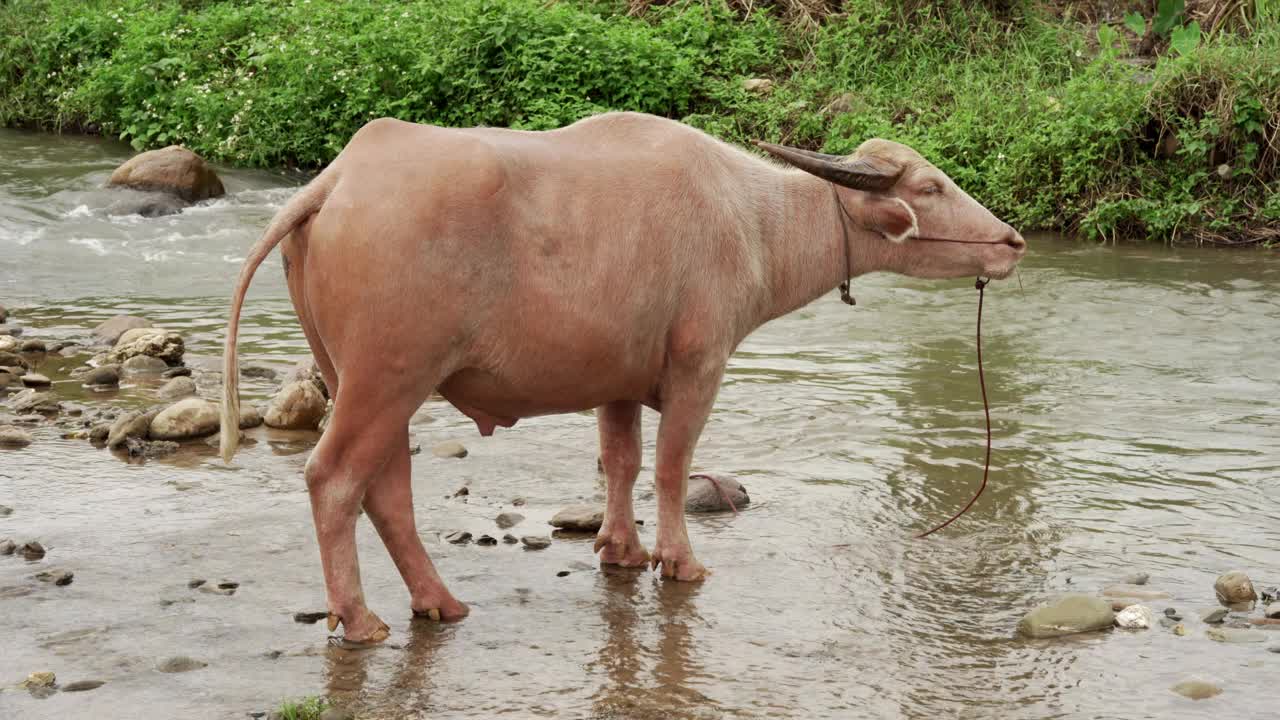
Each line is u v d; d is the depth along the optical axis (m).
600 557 5.87
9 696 4.46
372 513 5.14
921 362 9.37
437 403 8.47
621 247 5.13
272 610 5.26
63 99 19.59
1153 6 17.41
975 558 5.92
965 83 15.60
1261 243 13.20
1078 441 7.56
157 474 6.89
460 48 16.55
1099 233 13.66
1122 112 13.98
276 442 7.52
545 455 7.37
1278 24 14.55
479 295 4.89
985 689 4.65
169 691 4.54
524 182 5.00
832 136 14.81
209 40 18.88
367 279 4.70
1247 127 13.35
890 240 5.71
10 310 10.64
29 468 6.92
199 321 10.42
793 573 5.75
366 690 4.59
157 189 14.87
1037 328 10.24
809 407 8.27
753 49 16.62
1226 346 9.60
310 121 16.88
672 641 5.05
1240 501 6.59
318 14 18.20
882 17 17.06
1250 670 4.78
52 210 14.38
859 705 4.53
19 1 21.66
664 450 5.55
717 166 5.50
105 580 5.49
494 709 4.47
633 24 17.25
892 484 6.89
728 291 5.43
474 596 5.46
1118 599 5.43
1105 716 4.44
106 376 8.53
